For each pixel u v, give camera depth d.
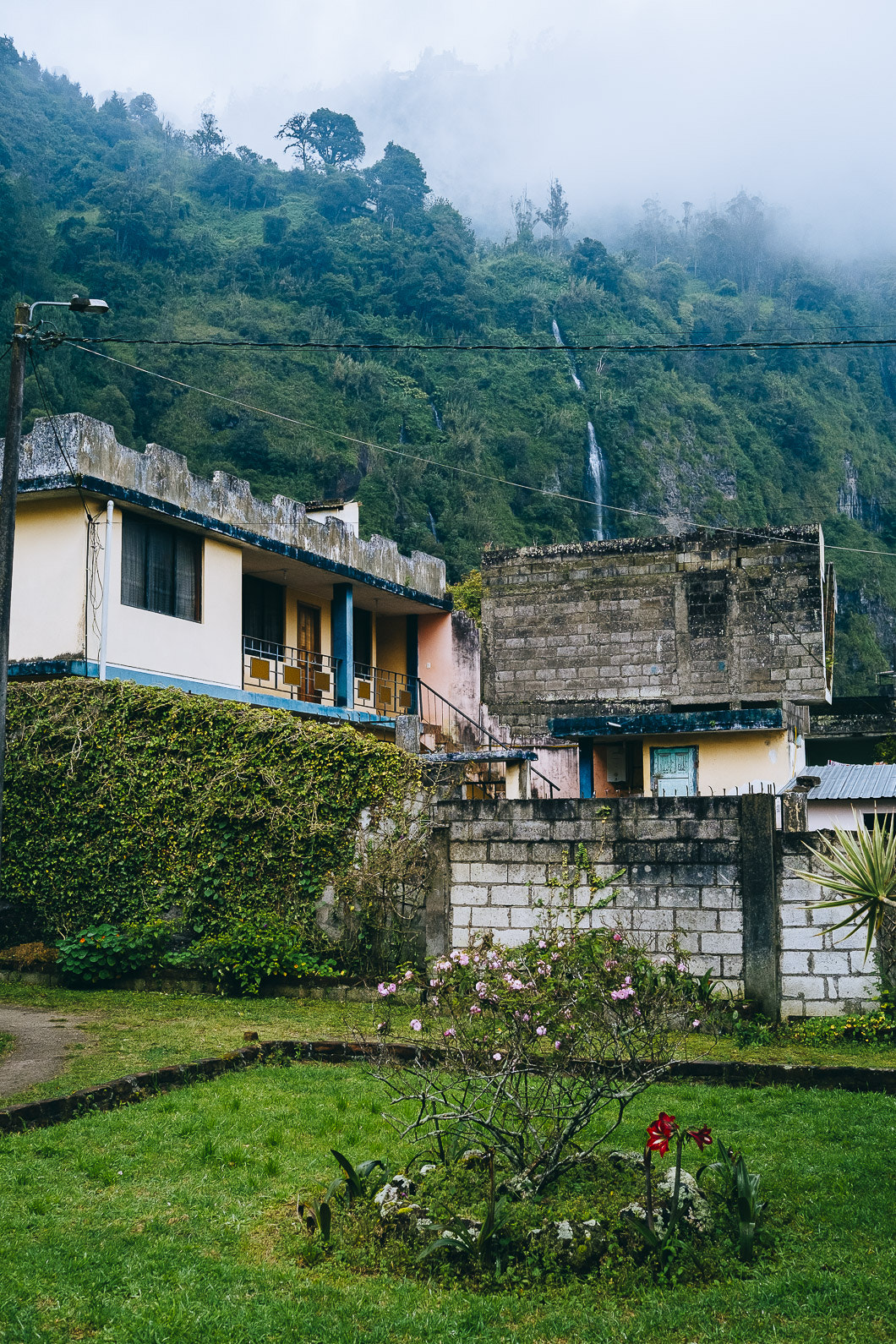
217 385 80.19
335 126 137.62
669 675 23.39
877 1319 4.77
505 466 94.75
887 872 6.45
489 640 24.66
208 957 12.41
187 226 106.62
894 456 131.75
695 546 23.59
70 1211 5.95
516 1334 4.73
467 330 106.06
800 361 130.88
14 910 13.85
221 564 18.25
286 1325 4.75
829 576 24.72
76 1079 8.38
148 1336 4.60
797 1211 5.95
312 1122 7.49
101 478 15.73
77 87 145.50
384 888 12.05
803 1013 10.49
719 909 10.84
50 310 70.06
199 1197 6.14
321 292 100.69
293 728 13.11
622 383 110.31
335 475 78.50
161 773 13.48
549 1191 5.91
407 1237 5.55
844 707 30.28
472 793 20.55
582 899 11.34
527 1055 6.45
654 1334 4.71
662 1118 5.43
